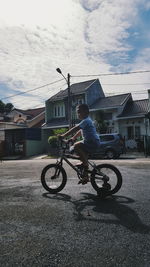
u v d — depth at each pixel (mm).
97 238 2705
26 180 6945
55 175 5098
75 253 2369
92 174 4781
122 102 27453
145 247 2477
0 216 3521
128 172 8328
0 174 8648
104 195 4672
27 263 2193
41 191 5258
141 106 27328
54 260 2242
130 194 4789
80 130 5316
